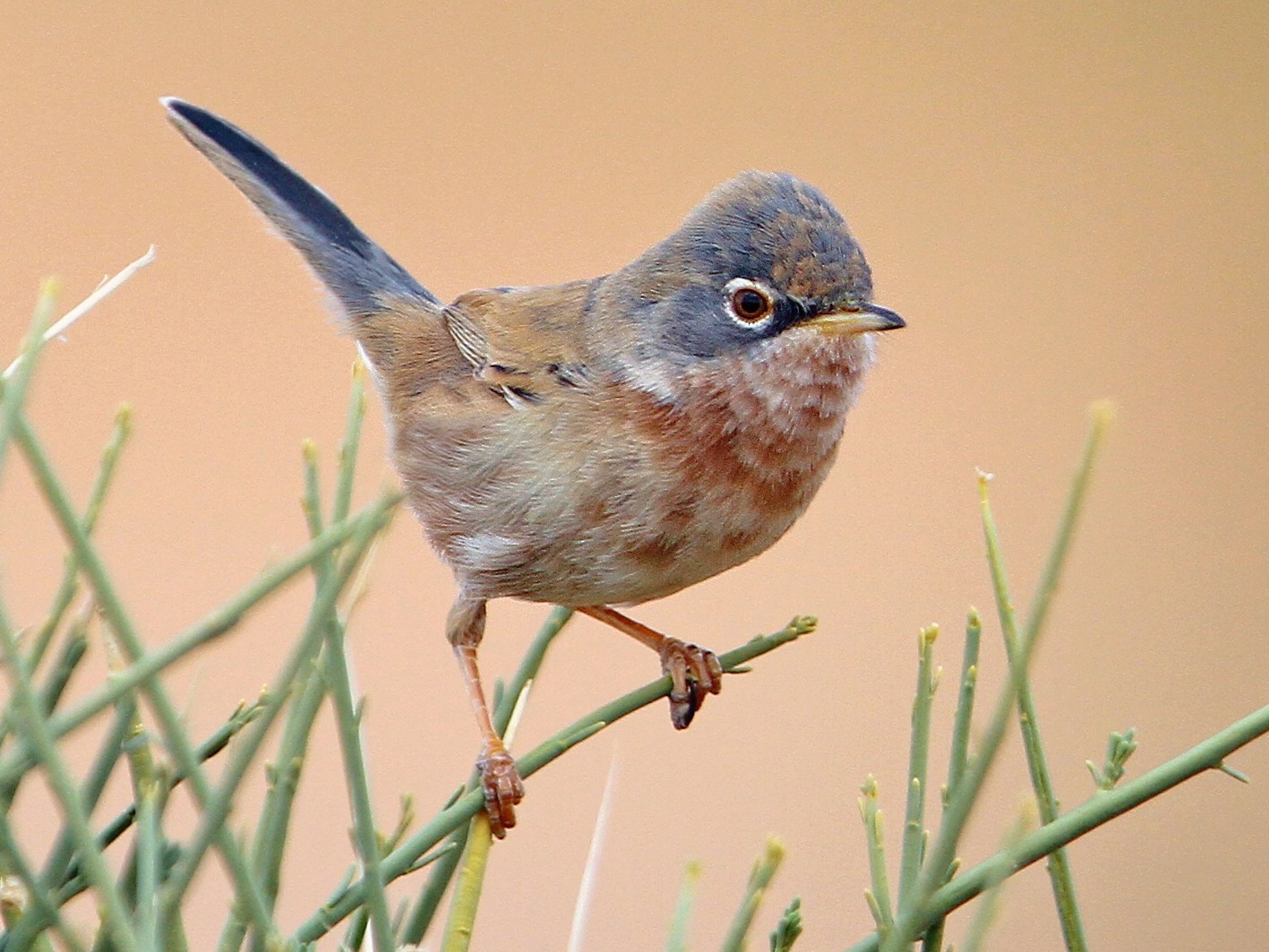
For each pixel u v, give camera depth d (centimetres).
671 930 249
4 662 210
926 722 283
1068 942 283
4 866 262
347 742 271
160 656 224
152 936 229
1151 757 303
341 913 283
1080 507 227
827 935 300
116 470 271
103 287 283
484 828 284
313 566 271
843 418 293
